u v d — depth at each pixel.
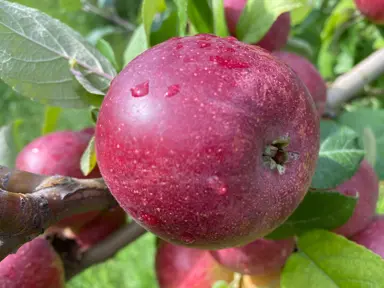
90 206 0.12
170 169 0.09
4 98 0.60
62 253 0.15
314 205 0.13
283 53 0.16
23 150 0.15
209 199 0.09
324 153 0.13
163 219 0.09
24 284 0.13
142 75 0.09
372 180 0.14
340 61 0.25
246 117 0.09
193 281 0.16
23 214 0.10
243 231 0.09
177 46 0.10
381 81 0.23
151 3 0.13
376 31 0.23
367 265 0.13
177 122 0.09
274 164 0.09
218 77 0.09
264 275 0.15
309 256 0.14
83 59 0.14
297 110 0.10
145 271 0.43
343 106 0.21
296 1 0.14
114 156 0.09
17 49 0.13
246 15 0.14
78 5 0.22
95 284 0.43
